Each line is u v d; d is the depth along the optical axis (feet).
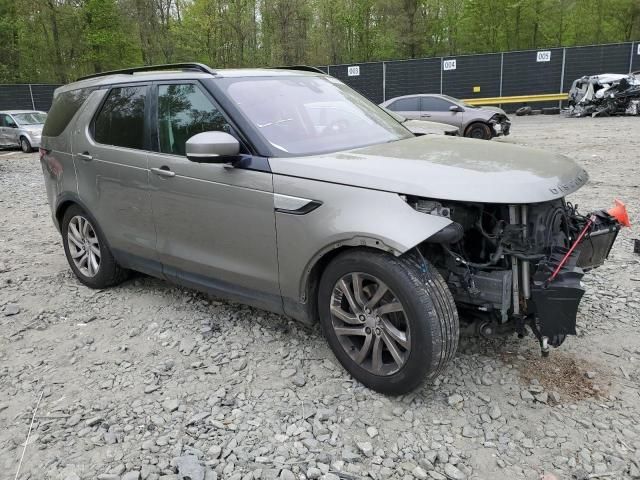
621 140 48.78
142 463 9.04
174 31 141.69
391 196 9.50
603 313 13.56
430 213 9.27
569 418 9.77
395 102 58.34
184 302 15.29
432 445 9.22
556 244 10.34
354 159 10.61
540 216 9.84
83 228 16.40
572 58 99.35
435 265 10.32
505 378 10.97
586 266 11.47
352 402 10.39
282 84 13.23
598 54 98.22
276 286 11.41
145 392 11.09
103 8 129.39
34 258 20.27
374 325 10.21
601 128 62.34
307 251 10.52
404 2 149.48
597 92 80.43
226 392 10.98
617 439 9.20
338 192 10.03
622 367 11.22
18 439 9.80
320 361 11.87
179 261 13.30
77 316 14.83
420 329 9.43
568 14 148.56
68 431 9.97
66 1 127.85
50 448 9.53
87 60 133.80
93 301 15.74
